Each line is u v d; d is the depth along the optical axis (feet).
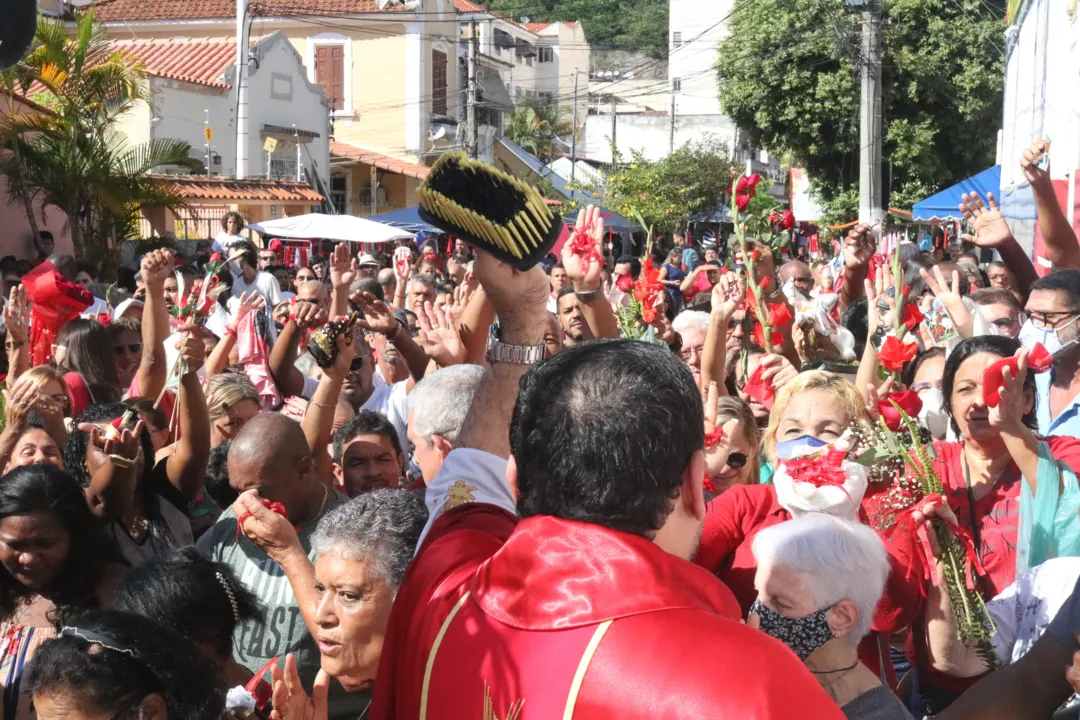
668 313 30.48
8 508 11.14
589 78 235.40
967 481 11.39
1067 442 11.45
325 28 127.44
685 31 198.39
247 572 11.89
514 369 7.68
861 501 9.75
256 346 22.22
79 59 55.62
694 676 5.23
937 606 9.97
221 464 14.58
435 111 132.87
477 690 5.77
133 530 13.42
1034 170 19.10
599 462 5.81
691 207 116.78
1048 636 8.68
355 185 122.21
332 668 9.34
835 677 8.48
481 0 254.06
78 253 54.70
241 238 54.49
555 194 121.70
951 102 98.27
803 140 101.40
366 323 14.33
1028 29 49.65
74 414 18.37
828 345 18.67
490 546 6.78
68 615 11.34
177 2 123.54
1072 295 15.16
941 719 8.59
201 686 8.47
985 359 11.41
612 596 5.60
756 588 8.63
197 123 88.17
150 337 18.56
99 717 8.04
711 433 11.19
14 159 54.03
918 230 92.94
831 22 96.22
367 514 9.41
